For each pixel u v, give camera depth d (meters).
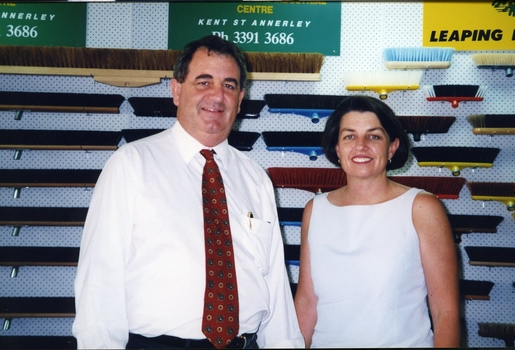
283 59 2.95
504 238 3.12
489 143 3.15
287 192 3.13
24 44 3.06
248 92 3.14
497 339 3.06
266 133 2.98
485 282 3.01
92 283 1.61
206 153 1.90
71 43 3.09
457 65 3.15
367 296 1.84
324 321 1.91
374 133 1.95
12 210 2.95
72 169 3.02
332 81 3.14
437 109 3.15
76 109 2.99
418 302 1.86
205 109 1.85
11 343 2.95
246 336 1.76
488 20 3.12
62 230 3.11
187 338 1.66
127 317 1.68
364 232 1.91
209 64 1.87
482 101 3.15
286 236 3.12
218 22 3.11
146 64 2.97
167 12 3.13
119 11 3.13
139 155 1.80
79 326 1.59
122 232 1.69
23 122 3.12
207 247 1.74
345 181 2.95
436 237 1.85
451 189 3.01
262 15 3.12
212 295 1.69
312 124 3.14
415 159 3.14
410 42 3.15
